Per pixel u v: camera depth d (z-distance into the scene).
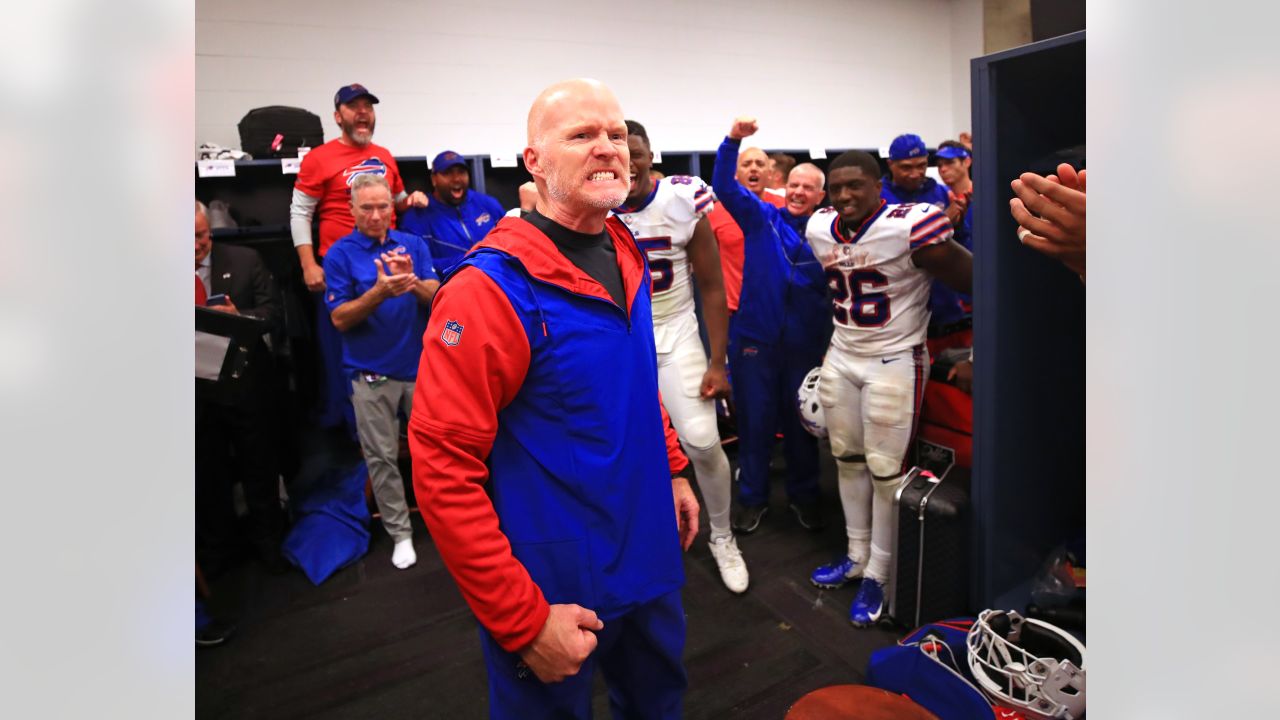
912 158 2.85
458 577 0.99
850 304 2.04
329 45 4.05
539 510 1.06
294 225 3.14
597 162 1.02
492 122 4.51
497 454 1.06
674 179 2.10
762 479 2.74
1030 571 1.95
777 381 2.69
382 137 4.23
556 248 1.05
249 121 3.50
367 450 2.61
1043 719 1.42
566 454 1.05
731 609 2.21
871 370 2.03
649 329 1.20
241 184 3.58
